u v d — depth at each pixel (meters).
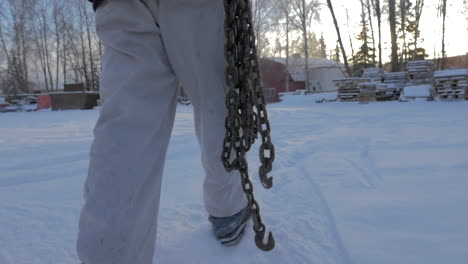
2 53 28.69
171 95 0.91
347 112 7.66
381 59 19.84
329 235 1.22
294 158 2.62
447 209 1.36
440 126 3.98
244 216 1.24
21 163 2.79
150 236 0.87
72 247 1.21
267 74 31.94
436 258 1.01
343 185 1.79
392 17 17.06
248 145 0.80
